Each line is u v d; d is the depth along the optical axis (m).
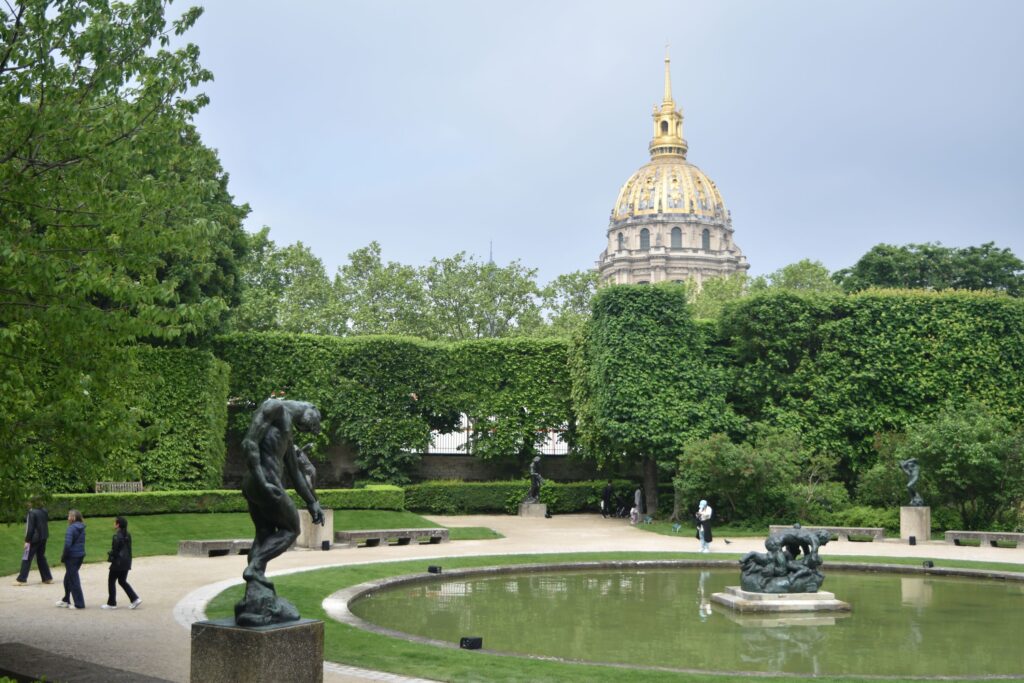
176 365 40.00
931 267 73.50
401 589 22.00
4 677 10.42
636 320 43.84
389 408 48.22
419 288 77.31
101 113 12.18
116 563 17.62
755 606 19.16
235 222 43.81
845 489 42.34
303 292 73.31
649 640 16.19
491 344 50.19
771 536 20.83
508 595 21.33
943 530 38.62
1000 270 72.44
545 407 49.56
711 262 195.25
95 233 12.43
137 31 12.43
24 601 18.52
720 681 12.31
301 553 29.09
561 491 48.62
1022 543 33.50
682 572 26.19
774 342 44.59
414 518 39.72
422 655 13.62
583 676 12.52
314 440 47.22
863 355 44.31
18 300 12.23
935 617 18.80
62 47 12.04
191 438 40.06
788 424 43.25
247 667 9.44
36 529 20.98
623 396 43.12
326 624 16.02
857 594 22.06
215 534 32.06
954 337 44.78
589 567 26.34
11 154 11.62
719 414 43.38
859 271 76.00
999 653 15.34
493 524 42.50
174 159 13.02
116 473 14.42
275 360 46.84
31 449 12.59
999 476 37.16
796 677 12.59
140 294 11.95
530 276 80.75
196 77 12.84
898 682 12.39
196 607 17.62
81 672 10.43
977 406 41.34
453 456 52.16
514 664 13.16
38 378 13.02
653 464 45.69
